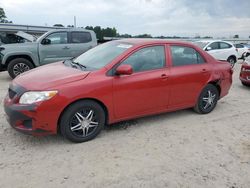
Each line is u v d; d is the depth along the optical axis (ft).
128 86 14.29
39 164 11.56
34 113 12.13
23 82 13.23
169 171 11.28
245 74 28.02
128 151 12.90
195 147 13.58
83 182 10.37
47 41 30.81
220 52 47.52
